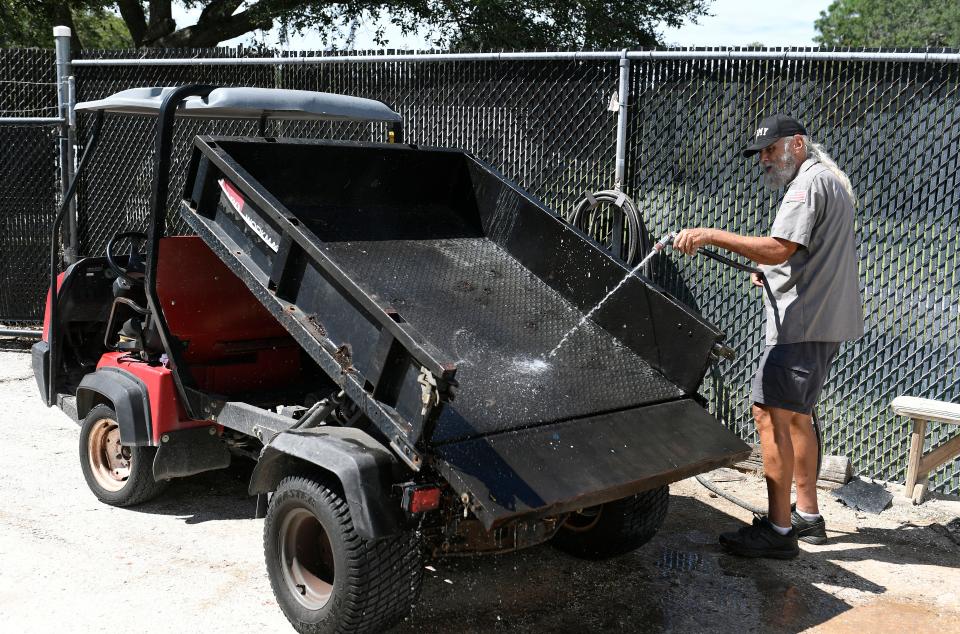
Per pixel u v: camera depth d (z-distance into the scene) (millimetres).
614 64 6000
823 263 4043
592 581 4039
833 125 5367
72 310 5469
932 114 5102
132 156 8023
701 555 4363
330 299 3338
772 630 3605
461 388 3420
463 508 3260
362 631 3229
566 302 4363
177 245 4703
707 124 5762
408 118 6879
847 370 5496
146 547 4262
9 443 5750
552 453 3230
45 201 8359
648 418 3672
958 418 4871
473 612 3711
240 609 3656
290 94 4410
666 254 5996
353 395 3205
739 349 5832
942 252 5180
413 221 4648
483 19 17594
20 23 21422
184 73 7758
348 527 3145
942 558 4383
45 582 3828
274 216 3504
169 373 4367
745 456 3705
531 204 4484
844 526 4809
